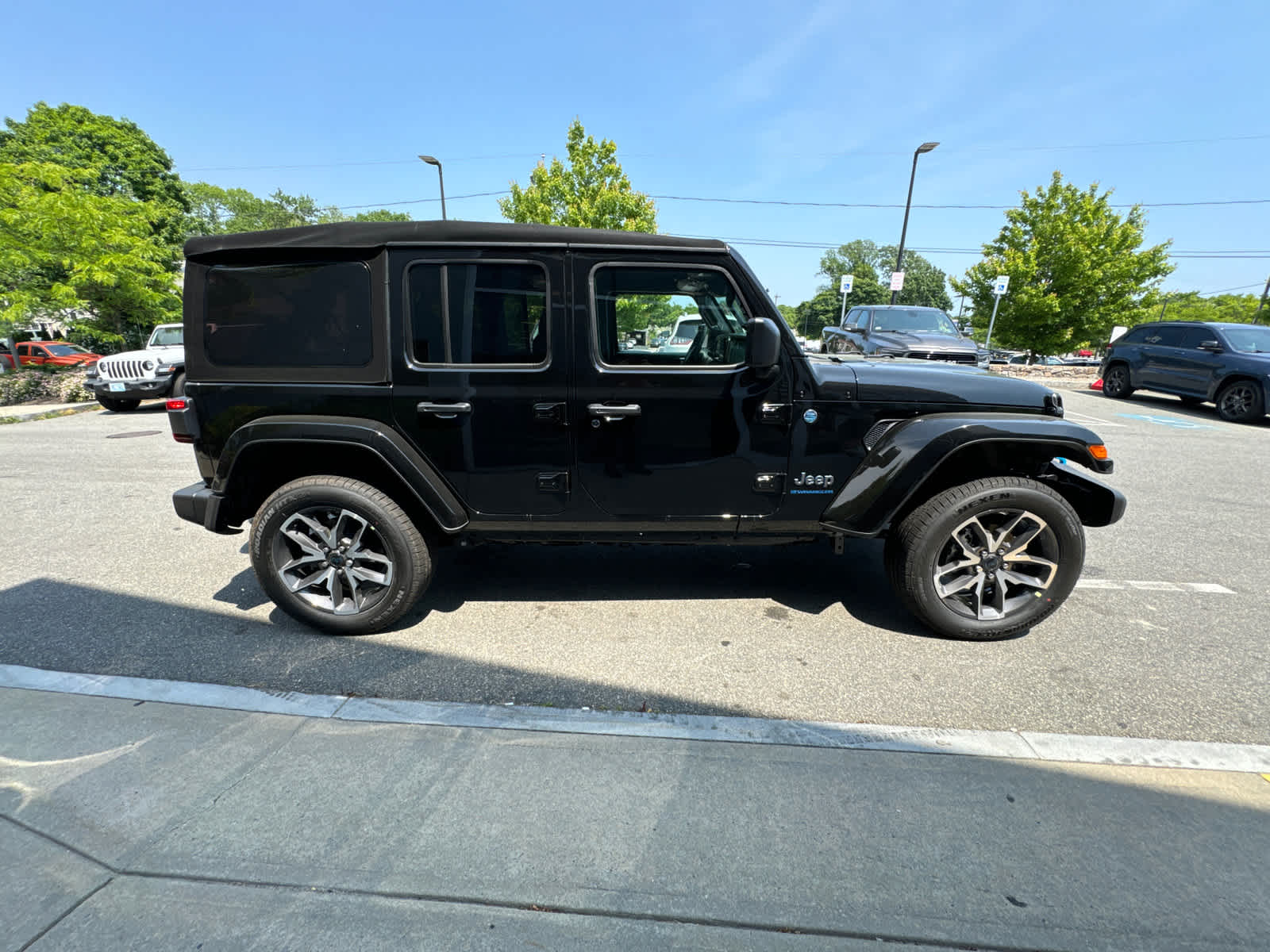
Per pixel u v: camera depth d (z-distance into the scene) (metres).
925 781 1.99
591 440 2.82
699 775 2.01
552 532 3.00
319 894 1.57
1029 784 1.98
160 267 14.59
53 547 4.23
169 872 1.63
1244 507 5.38
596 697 2.50
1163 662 2.82
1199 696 2.54
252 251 2.72
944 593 2.94
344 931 1.47
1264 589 3.65
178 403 2.88
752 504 2.94
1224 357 10.41
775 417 2.84
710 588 3.63
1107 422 10.16
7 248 12.52
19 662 2.72
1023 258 20.27
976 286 21.77
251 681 2.59
